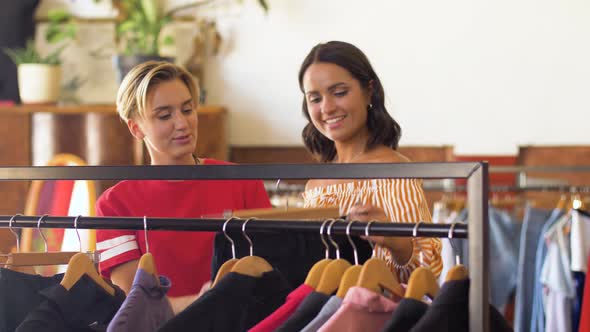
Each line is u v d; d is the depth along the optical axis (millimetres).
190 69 4641
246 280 1335
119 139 4086
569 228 3174
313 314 1267
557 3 4402
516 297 3516
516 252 3607
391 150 1938
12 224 1465
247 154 4672
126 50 4422
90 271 1447
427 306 1203
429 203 4285
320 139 2111
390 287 1278
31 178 1394
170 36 4539
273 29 4645
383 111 1920
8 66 4484
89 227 1425
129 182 1967
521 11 4438
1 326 1445
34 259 1486
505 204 3803
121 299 1482
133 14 4535
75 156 4066
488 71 4477
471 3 4477
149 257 1416
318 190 1935
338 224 1275
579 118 4406
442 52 4508
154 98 1941
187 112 1999
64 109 4102
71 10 4676
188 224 1364
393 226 1239
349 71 1861
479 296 1164
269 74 4656
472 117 4496
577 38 4395
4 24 4500
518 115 4457
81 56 4676
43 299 1476
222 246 1559
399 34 4539
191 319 1292
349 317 1226
